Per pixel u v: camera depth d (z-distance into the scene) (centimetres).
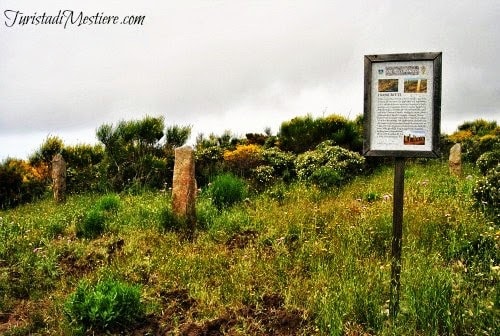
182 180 805
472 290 448
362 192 1041
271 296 516
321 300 475
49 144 1580
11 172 1404
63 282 587
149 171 1343
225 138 2130
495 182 769
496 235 573
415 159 1762
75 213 923
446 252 592
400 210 479
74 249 705
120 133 1388
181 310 507
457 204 789
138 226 803
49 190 1440
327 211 812
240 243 705
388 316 434
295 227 734
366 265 544
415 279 473
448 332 416
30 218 935
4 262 662
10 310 537
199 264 617
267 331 461
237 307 500
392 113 477
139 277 582
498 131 2355
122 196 1177
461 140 2330
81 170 1492
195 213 815
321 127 1697
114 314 466
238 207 909
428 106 467
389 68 477
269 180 1227
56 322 489
